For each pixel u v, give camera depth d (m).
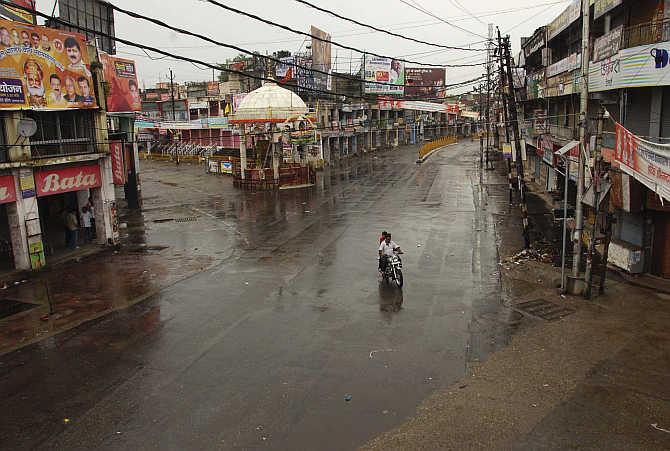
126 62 28.34
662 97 14.22
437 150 73.69
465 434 7.36
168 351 10.52
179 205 31.70
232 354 10.29
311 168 40.94
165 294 14.38
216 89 67.19
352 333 11.25
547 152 30.41
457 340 10.74
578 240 13.27
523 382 8.84
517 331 11.11
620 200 14.60
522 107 43.31
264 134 39.78
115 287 15.09
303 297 13.83
